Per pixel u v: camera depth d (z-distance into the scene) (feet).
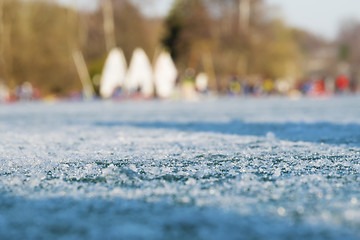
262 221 5.73
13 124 34.86
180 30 188.75
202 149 15.79
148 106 75.31
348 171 10.19
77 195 7.54
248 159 12.71
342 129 24.89
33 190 8.04
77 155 14.19
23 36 137.59
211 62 177.68
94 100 126.82
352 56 305.32
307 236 5.06
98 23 178.60
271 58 181.88
